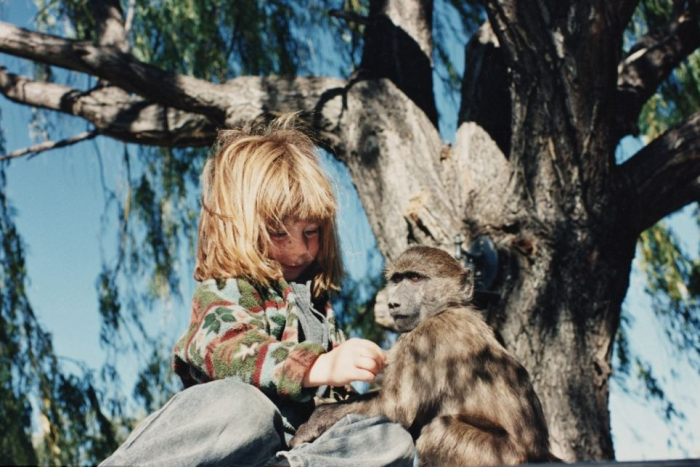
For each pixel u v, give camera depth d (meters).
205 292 2.58
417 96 8.31
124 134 8.73
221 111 8.04
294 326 2.65
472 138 7.52
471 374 4.04
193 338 2.46
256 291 2.63
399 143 7.62
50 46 8.09
